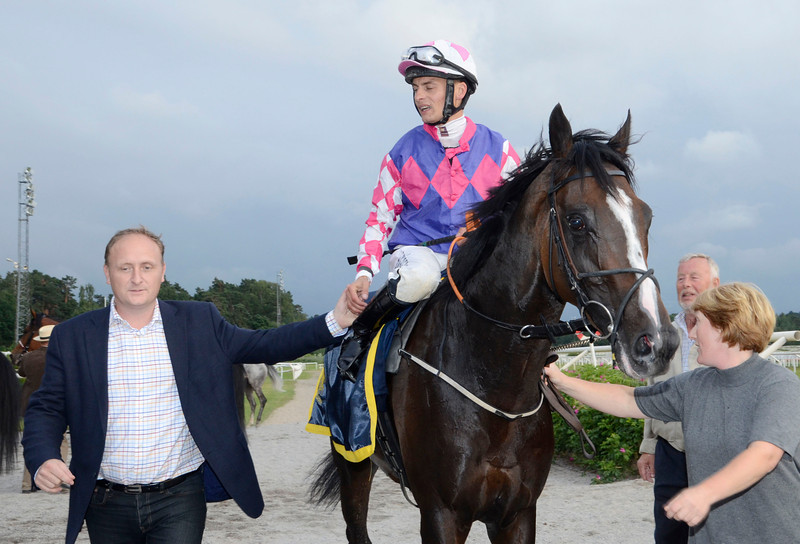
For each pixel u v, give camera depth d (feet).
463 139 9.30
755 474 5.49
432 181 9.31
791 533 5.89
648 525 15.52
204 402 7.50
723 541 6.20
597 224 6.65
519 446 7.84
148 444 7.31
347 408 8.81
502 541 8.30
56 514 18.10
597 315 6.67
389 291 8.24
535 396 7.88
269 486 21.98
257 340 7.75
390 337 8.66
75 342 7.45
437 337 8.16
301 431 37.04
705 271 10.42
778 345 16.02
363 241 9.65
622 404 7.83
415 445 8.04
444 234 9.32
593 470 22.36
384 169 9.74
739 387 6.23
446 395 7.82
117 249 7.26
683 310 10.57
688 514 5.32
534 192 7.36
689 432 6.56
